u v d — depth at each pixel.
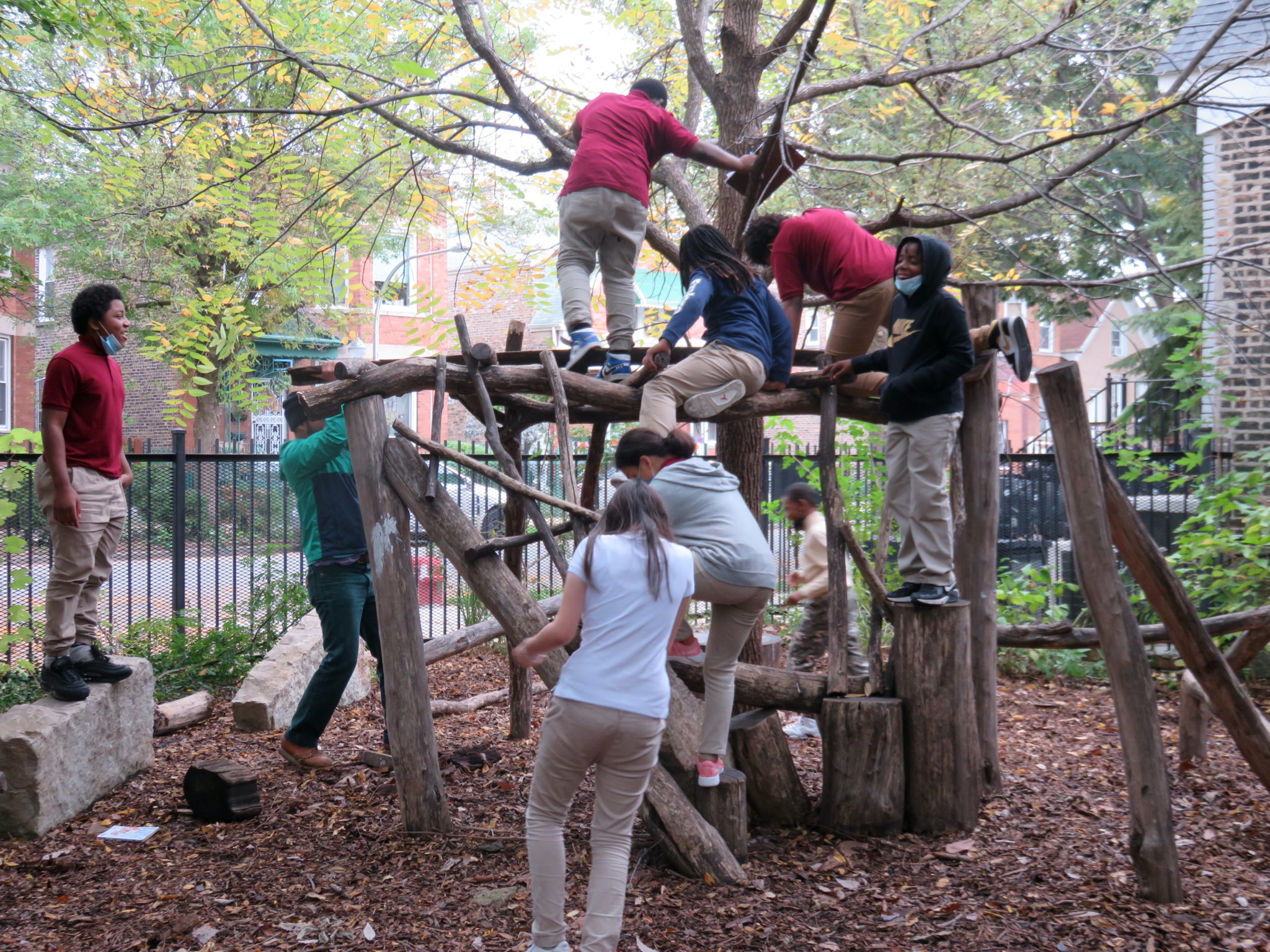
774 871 4.23
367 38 7.68
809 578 6.73
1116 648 4.08
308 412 4.75
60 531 5.14
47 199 15.63
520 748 6.27
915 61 7.40
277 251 7.41
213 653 8.10
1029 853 4.45
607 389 5.04
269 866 4.38
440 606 11.19
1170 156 10.48
